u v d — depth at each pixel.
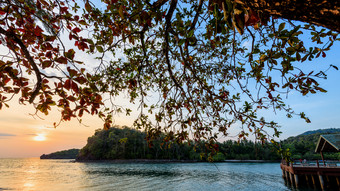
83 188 22.88
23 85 2.09
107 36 2.71
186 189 21.73
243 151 83.50
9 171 47.56
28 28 2.16
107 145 94.25
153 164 67.38
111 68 3.04
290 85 2.13
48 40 1.86
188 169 47.03
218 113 3.12
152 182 26.84
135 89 3.56
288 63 1.80
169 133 2.85
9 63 1.89
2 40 1.99
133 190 21.44
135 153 86.38
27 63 2.06
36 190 22.02
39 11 2.32
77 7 2.74
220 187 22.58
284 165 24.53
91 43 2.03
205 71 3.62
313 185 19.25
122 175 35.75
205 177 31.42
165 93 3.23
